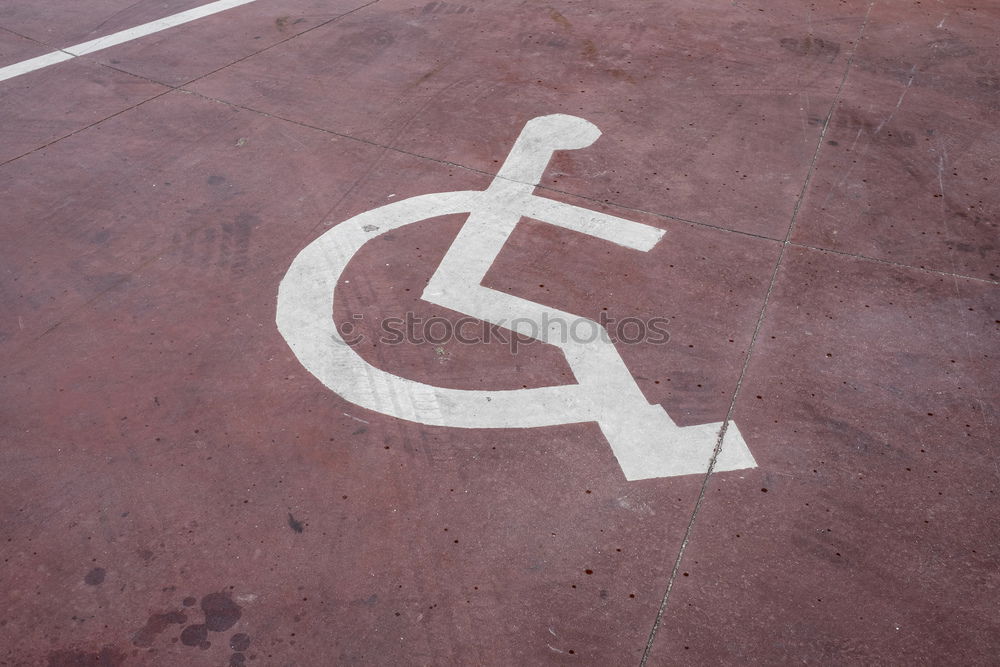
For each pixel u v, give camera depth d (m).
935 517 3.39
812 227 5.00
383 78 6.66
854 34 7.26
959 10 7.70
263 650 2.97
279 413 3.86
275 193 5.35
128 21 7.79
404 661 2.94
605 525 3.38
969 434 3.73
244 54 7.09
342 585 3.17
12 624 3.06
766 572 3.20
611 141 5.82
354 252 4.84
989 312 4.39
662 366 4.08
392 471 3.59
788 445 3.68
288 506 3.45
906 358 4.11
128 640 3.01
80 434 3.77
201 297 4.54
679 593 3.14
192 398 3.95
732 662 2.93
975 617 3.05
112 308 4.48
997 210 5.15
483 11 7.77
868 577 3.18
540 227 5.01
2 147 5.91
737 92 6.40
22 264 4.82
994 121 6.03
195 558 3.27
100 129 6.09
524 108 6.22
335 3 8.03
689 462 3.62
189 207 5.24
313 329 4.32
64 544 3.33
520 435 3.75
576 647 2.97
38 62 7.06
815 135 5.86
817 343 4.20
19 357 4.19
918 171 5.50
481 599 3.12
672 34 7.29
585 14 7.68
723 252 4.80
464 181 5.43
